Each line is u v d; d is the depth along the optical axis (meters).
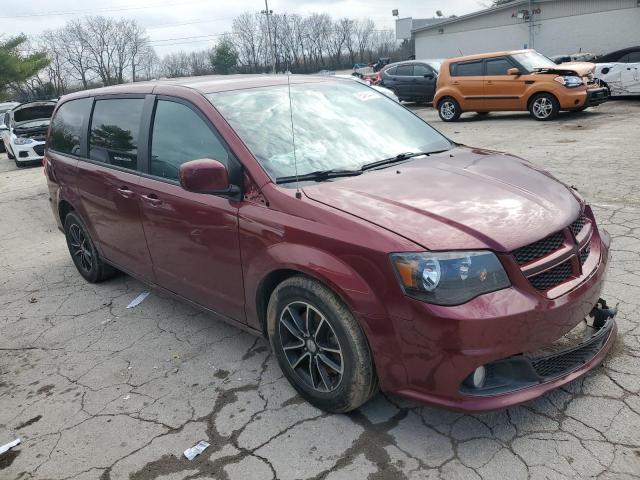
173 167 3.58
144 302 4.67
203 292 3.54
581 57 20.09
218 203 3.18
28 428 3.12
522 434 2.63
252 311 3.19
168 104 3.69
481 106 13.93
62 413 3.22
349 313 2.63
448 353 2.34
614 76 14.23
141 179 3.82
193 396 3.24
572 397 2.84
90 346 3.99
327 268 2.60
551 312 2.42
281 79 3.91
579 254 2.71
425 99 18.72
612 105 14.29
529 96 12.93
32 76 43.28
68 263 6.01
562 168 7.73
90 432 3.02
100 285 5.18
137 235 3.99
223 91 3.53
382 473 2.49
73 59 56.72
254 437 2.83
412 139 3.74
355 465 2.56
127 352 3.84
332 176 3.09
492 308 2.32
